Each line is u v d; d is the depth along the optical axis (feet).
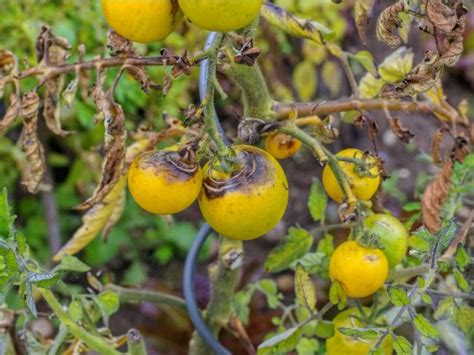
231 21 1.59
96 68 2.01
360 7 1.80
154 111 3.35
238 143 2.04
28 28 3.23
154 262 4.83
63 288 2.20
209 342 2.35
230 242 2.18
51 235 4.23
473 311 1.97
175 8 1.67
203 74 2.06
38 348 2.25
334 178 1.97
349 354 2.01
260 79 1.95
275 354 1.96
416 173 5.17
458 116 2.26
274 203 1.72
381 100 2.09
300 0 3.91
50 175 4.25
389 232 1.98
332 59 4.65
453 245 2.07
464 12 1.70
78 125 3.77
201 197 1.74
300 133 1.92
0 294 1.82
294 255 2.22
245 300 2.56
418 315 1.88
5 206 1.85
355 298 2.08
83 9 3.31
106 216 2.23
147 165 1.71
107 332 2.25
